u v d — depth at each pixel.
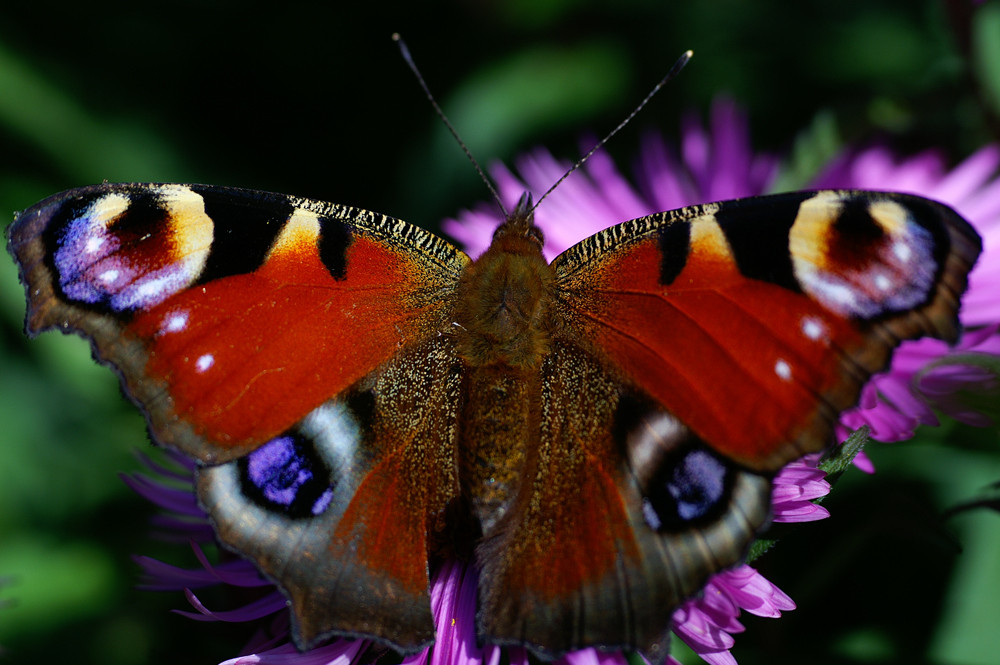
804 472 0.30
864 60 0.37
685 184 0.36
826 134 0.35
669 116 0.39
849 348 0.29
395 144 0.42
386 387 0.30
